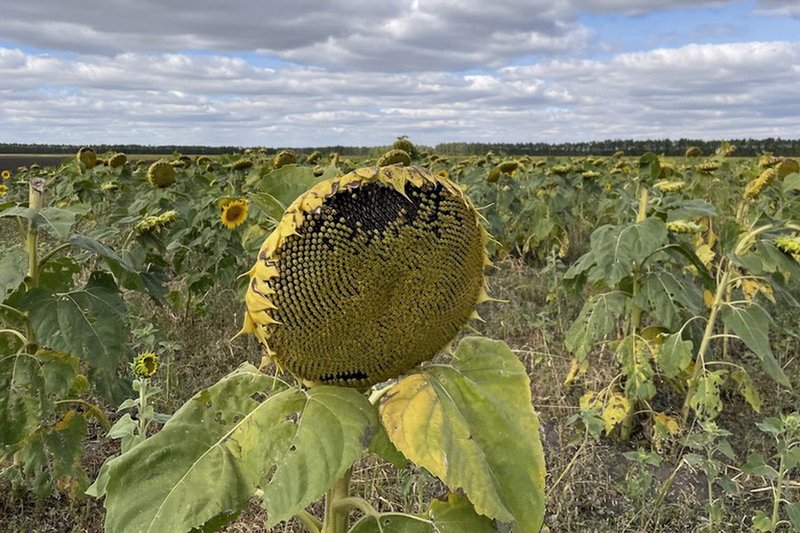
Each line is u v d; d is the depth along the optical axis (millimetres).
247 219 7445
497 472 1739
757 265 4562
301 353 1702
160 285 5262
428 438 1677
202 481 1647
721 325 6488
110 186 11617
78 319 3469
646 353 4848
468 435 1708
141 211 7836
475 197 11109
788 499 4352
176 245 7215
